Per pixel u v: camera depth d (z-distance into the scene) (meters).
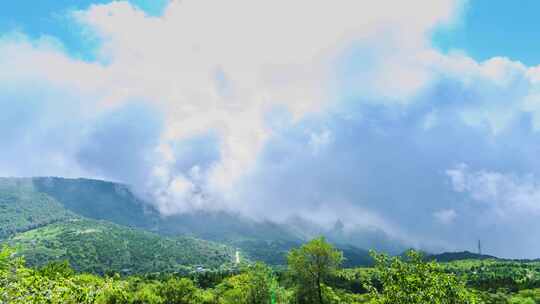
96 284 18.92
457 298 18.75
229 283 129.88
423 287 19.34
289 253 97.62
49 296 15.59
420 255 20.44
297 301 95.00
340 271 98.44
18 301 14.57
